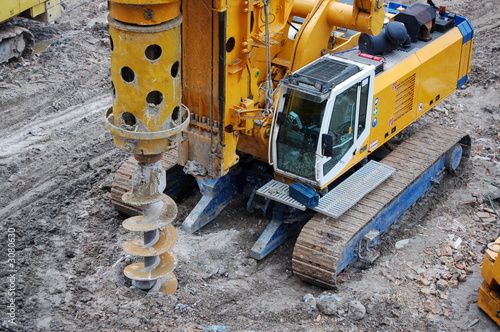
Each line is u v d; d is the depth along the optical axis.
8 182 11.94
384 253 10.41
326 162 9.62
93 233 10.55
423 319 8.95
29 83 15.15
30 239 10.30
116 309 8.60
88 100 14.92
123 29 7.11
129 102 7.48
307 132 9.48
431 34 12.04
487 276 8.92
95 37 17.73
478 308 9.25
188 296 9.07
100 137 13.49
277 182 10.16
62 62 16.25
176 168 11.12
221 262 10.02
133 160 11.01
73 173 12.25
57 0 17.83
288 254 10.48
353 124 9.88
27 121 13.93
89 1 20.33
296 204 9.55
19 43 16.31
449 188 12.21
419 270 9.93
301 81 9.20
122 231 10.54
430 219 11.33
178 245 10.13
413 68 11.01
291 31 10.59
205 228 10.83
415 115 11.68
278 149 9.84
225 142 9.12
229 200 11.07
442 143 11.87
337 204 9.68
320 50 10.48
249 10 8.52
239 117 8.99
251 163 11.06
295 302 9.29
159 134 7.61
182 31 8.58
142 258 9.71
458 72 12.66
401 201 10.82
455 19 12.56
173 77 7.60
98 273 9.48
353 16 9.95
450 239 10.72
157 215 8.38
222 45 8.38
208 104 8.91
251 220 11.02
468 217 11.39
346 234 9.39
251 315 8.95
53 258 9.83
